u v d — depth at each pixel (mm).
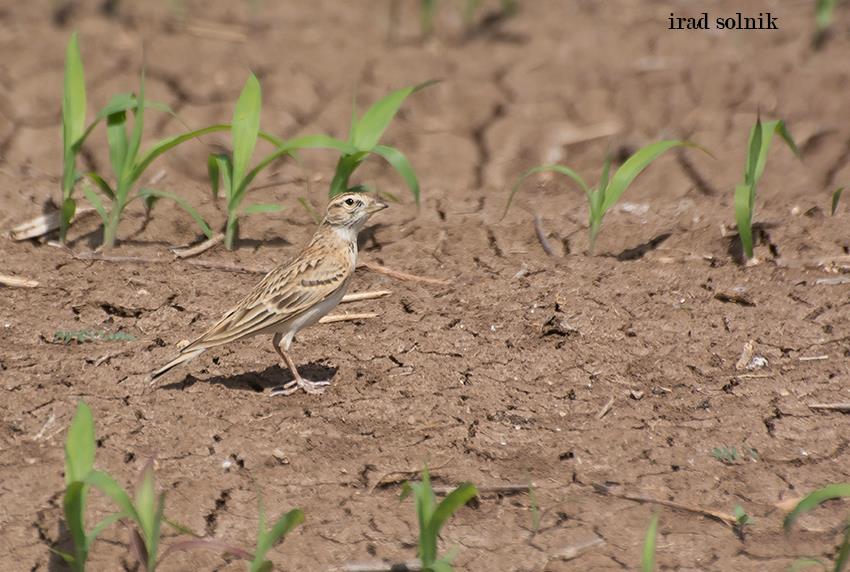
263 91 18453
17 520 9227
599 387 11289
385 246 14039
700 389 11289
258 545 8047
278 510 9516
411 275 13273
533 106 18453
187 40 20141
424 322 12297
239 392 10992
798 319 12375
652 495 9797
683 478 10016
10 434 10211
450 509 7996
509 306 12617
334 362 11586
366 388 11148
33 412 10500
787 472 10133
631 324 12266
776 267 13359
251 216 14461
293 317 10859
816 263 13398
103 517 9281
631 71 19375
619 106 18453
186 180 15664
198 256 13523
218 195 15055
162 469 9898
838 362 11664
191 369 11328
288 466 10023
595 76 19250
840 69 19109
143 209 14406
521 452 10320
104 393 10828
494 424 10672
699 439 10539
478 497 9734
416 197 12938
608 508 9625
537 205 15117
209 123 17547
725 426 10719
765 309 12539
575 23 21469
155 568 8766
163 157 16406
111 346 11609
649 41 20484
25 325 11891
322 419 10648
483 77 19281
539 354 11766
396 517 9477
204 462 10016
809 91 18562
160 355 11500
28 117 17391
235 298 12625
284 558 8992
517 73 19359
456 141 17547
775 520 9508
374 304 12664
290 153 13312
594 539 9258
